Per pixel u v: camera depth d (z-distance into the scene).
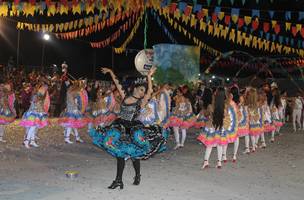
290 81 24.88
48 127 14.67
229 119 7.86
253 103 10.16
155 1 10.94
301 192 6.11
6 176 6.70
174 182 6.59
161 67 16.38
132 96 6.03
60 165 7.80
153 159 8.78
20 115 17.92
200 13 10.27
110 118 11.66
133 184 6.34
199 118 11.98
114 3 10.25
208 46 19.50
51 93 17.97
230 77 26.52
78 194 5.72
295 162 8.78
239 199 5.64
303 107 17.50
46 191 5.84
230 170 7.72
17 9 10.14
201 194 5.86
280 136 14.26
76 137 11.16
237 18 9.91
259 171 7.68
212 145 7.73
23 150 9.42
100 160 8.48
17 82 18.47
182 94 10.84
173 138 12.95
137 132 5.82
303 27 9.96
